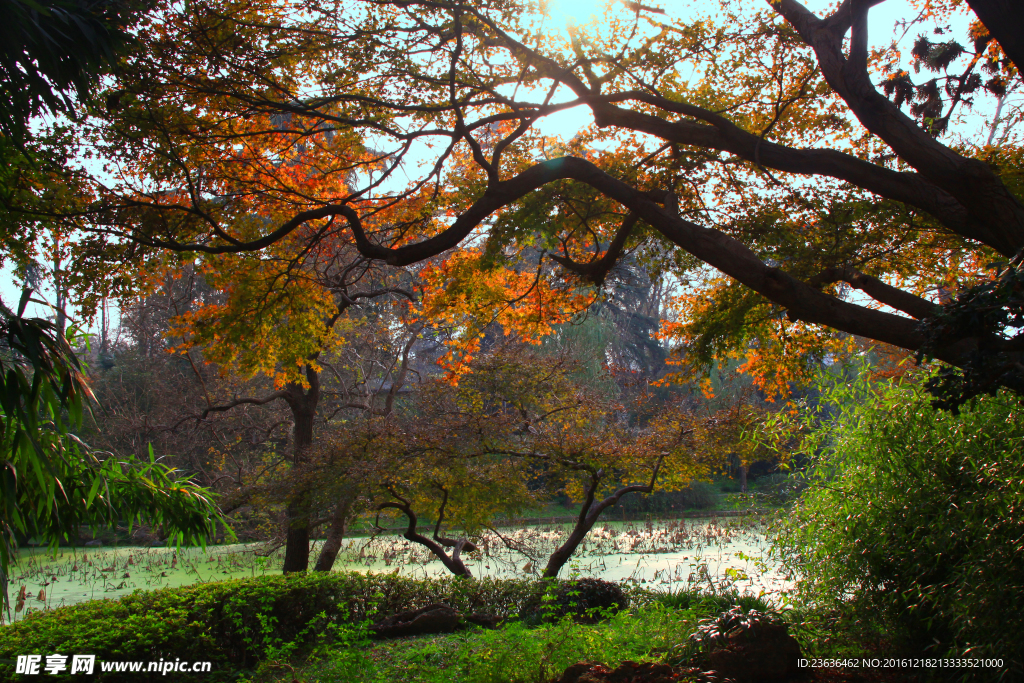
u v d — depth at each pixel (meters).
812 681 5.08
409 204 9.40
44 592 10.46
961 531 4.96
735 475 25.92
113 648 5.82
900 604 5.80
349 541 17.05
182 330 9.82
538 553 12.68
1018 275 3.20
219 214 8.16
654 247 9.93
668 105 6.17
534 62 6.72
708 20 7.19
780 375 10.51
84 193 7.46
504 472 10.38
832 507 6.45
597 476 10.20
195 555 15.61
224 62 6.81
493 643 5.89
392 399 14.12
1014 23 4.36
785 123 8.45
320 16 6.82
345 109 7.40
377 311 16.52
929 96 8.58
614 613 8.11
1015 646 4.41
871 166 5.40
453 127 7.65
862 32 5.14
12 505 4.89
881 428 6.05
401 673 5.91
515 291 10.78
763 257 8.69
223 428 14.66
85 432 14.44
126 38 5.06
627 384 15.66
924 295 10.28
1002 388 5.29
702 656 5.32
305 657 7.14
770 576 9.64
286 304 9.52
